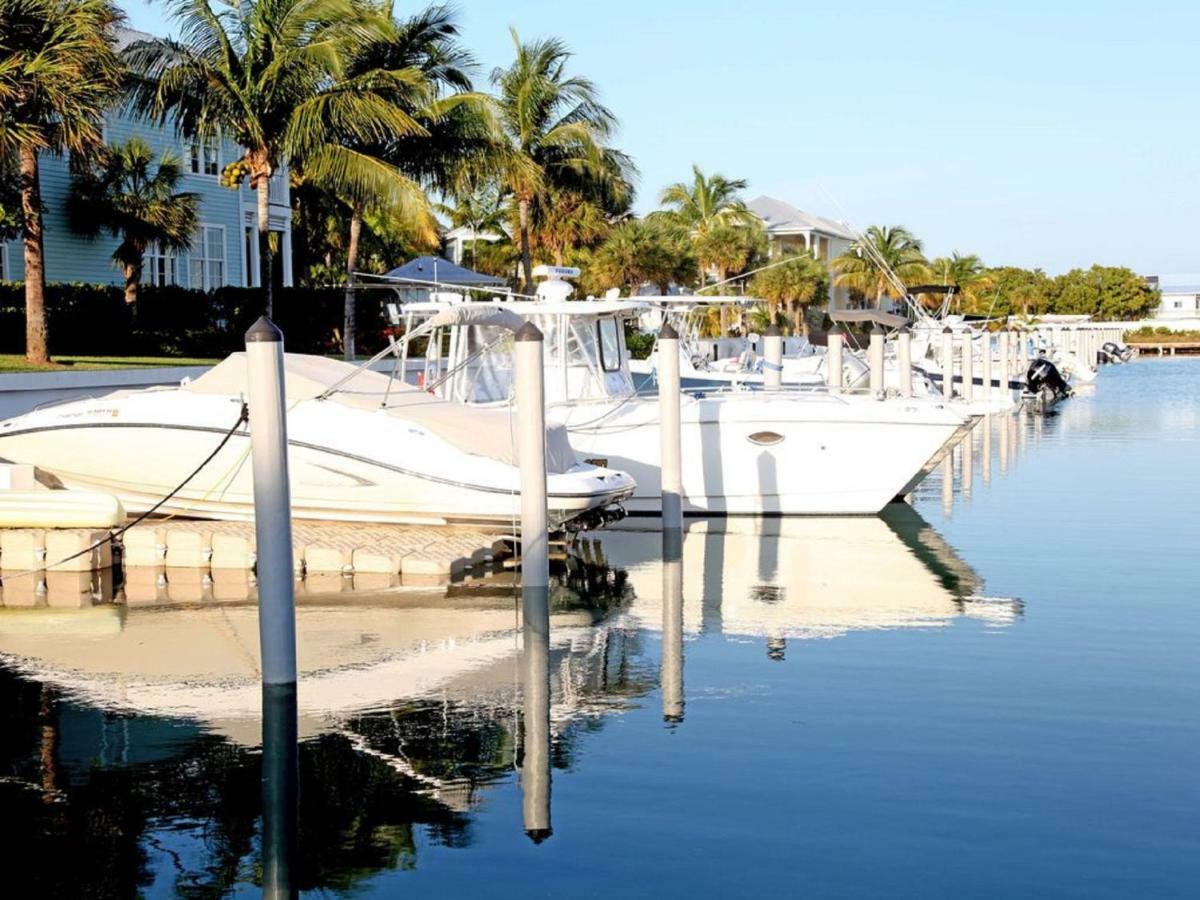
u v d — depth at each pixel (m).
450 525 14.04
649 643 10.41
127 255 29.41
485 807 6.85
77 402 14.91
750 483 17.25
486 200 54.16
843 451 17.00
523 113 36.53
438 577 12.75
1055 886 5.88
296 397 14.13
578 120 37.38
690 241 54.22
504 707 8.62
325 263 48.69
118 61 22.58
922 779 7.20
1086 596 12.16
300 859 6.23
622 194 41.38
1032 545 15.10
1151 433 29.91
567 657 9.95
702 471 17.31
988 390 37.50
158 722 8.30
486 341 16.77
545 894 5.84
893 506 18.41
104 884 5.98
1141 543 15.12
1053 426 32.34
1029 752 7.63
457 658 9.92
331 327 31.02
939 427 16.77
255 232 38.06
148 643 10.43
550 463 13.83
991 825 6.55
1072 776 7.23
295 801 6.93
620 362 18.02
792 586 12.84
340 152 24.84
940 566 13.83
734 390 18.23
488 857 6.23
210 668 9.62
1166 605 11.72
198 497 14.48
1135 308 112.94
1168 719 8.27
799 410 17.05
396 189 25.02
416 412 14.41
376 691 8.99
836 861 6.15
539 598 11.88
